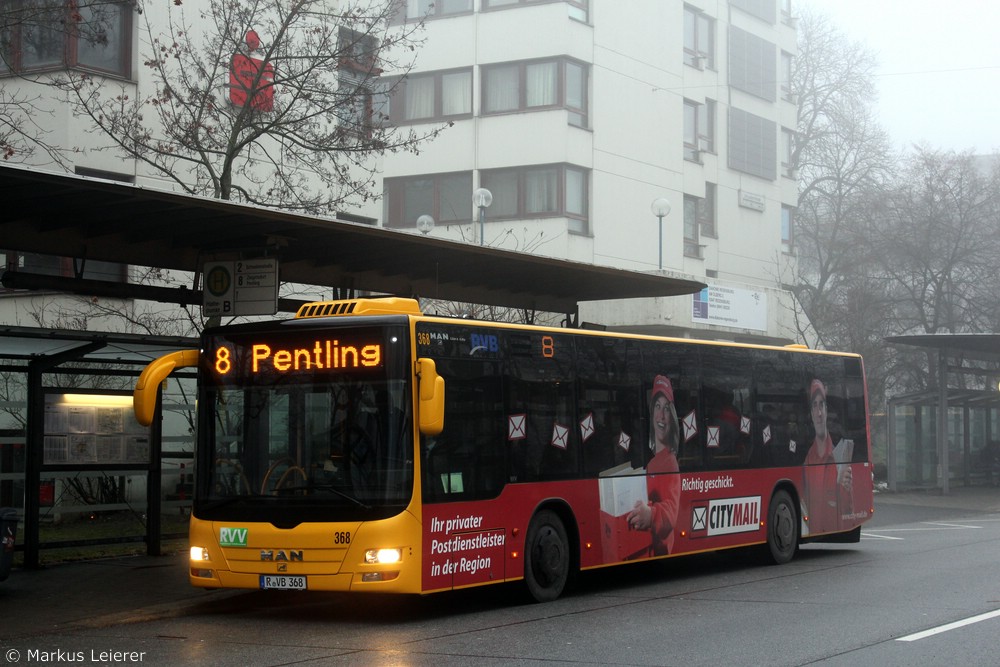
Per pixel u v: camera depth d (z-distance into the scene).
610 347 14.06
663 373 14.91
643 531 14.24
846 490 18.67
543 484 12.76
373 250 15.32
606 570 16.55
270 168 23.89
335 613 12.01
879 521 26.92
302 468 11.37
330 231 13.90
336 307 12.03
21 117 20.89
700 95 43.16
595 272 17.17
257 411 11.67
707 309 36.38
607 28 38.25
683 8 42.19
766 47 47.22
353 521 11.05
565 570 13.07
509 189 37.28
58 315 21.48
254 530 11.34
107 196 11.88
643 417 14.45
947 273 43.94
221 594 12.76
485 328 12.28
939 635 10.10
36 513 14.74
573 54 36.97
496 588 14.02
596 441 13.63
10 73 21.05
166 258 14.55
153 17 21.92
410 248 15.09
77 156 21.05
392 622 11.34
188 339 15.31
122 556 15.91
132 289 14.15
